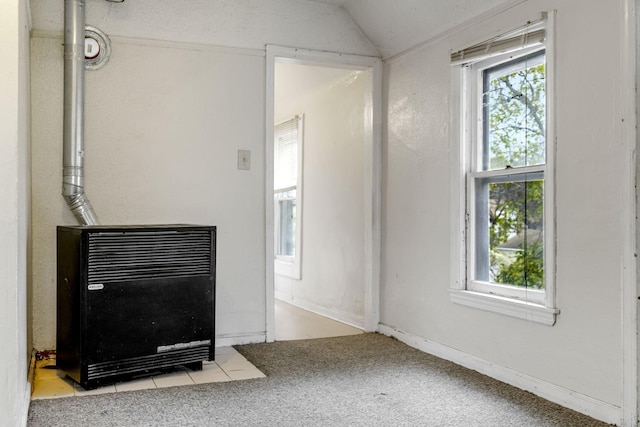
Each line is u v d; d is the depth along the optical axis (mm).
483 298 2766
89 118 3127
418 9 3131
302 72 4656
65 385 2559
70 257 2557
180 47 3309
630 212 2057
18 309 1842
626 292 2068
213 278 2820
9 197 1812
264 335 3502
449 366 2930
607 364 2152
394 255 3613
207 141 3373
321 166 4570
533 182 2598
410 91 3445
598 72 2197
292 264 5062
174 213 3303
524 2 2557
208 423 2117
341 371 2836
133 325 2576
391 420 2168
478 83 2955
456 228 3006
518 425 2119
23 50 2166
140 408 2268
